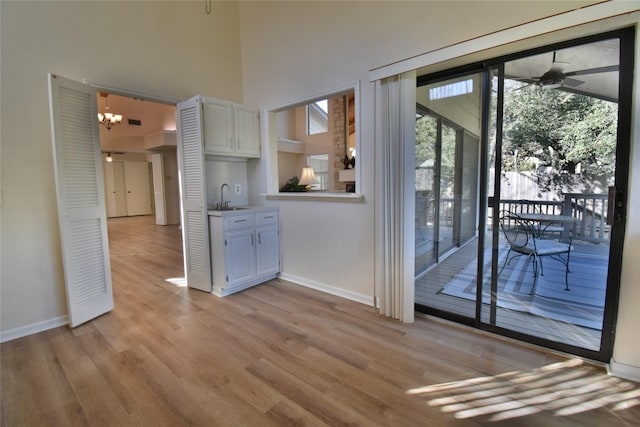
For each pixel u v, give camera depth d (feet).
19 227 7.95
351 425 4.96
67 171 8.07
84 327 8.36
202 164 10.48
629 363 5.91
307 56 10.64
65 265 8.08
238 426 4.96
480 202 7.82
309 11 10.43
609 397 5.49
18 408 5.38
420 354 6.93
